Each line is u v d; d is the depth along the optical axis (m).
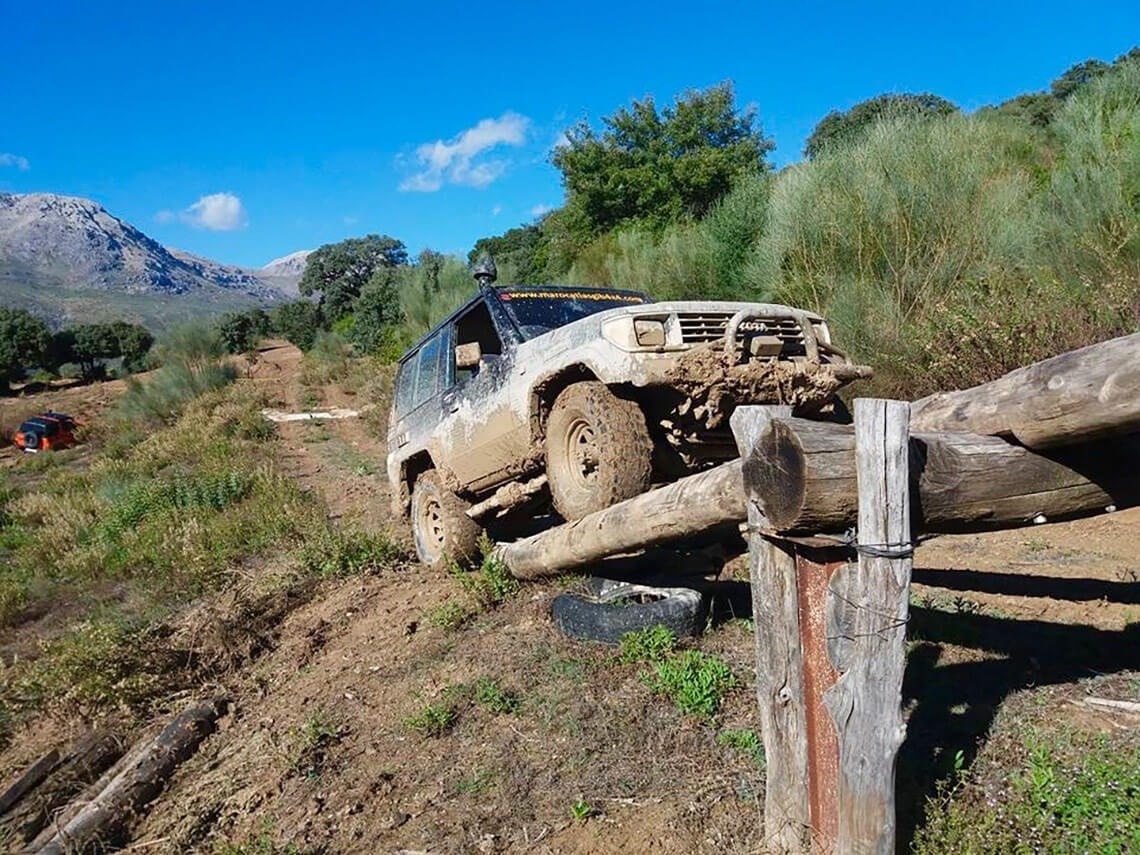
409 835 3.64
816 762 2.88
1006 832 2.88
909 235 10.10
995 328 8.18
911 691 3.89
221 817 4.33
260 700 5.80
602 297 6.90
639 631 4.74
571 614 5.01
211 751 5.22
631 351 4.92
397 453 8.21
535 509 6.83
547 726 4.18
